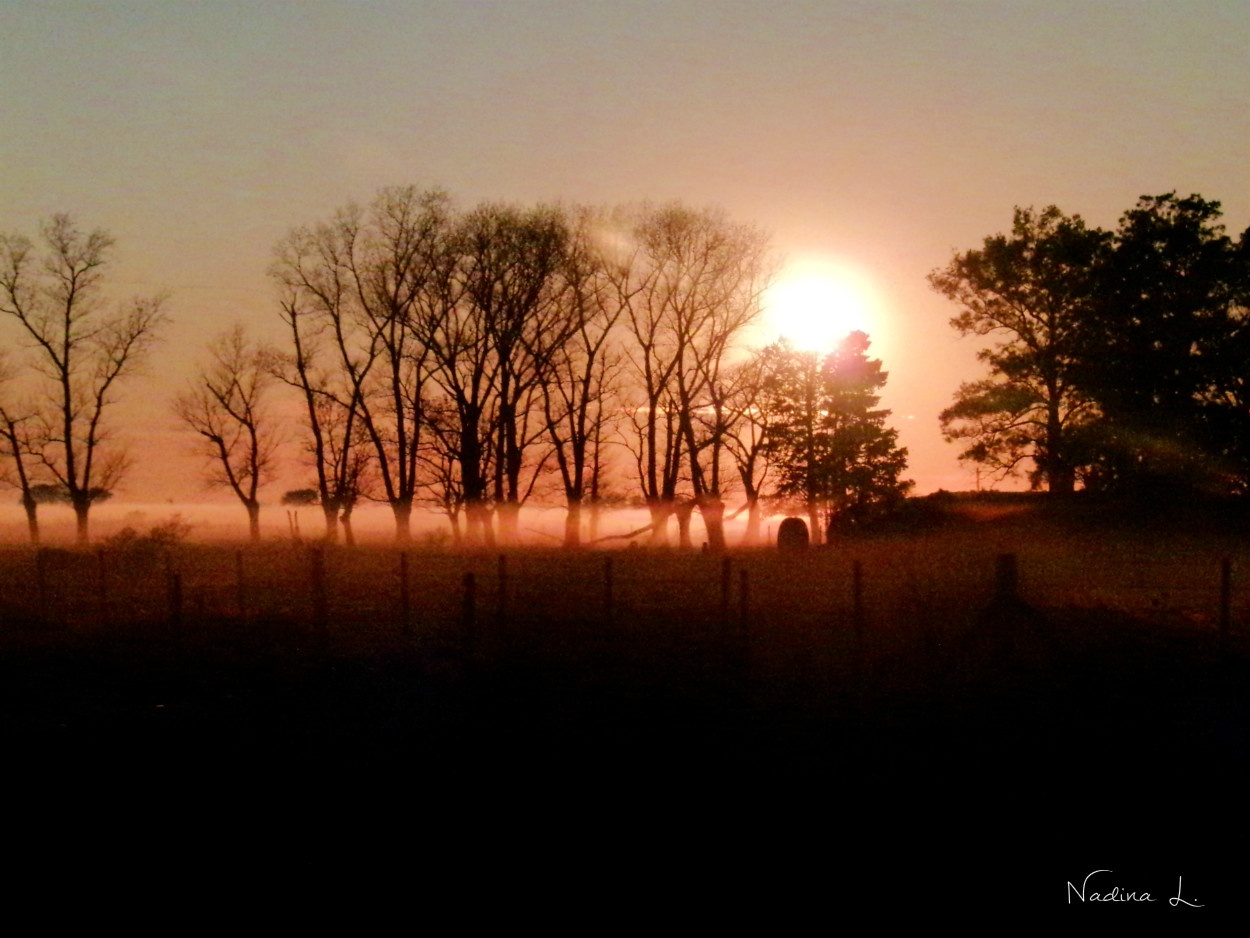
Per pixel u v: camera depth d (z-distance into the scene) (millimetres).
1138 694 15508
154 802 11766
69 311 55812
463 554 44125
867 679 16672
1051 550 31906
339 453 60250
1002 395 45500
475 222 56406
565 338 58125
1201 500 35219
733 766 12609
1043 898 9078
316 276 58375
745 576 19641
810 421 56969
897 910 8891
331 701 16453
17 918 8914
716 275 59312
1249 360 35344
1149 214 38781
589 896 9211
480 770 12711
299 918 8852
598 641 20531
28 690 17375
